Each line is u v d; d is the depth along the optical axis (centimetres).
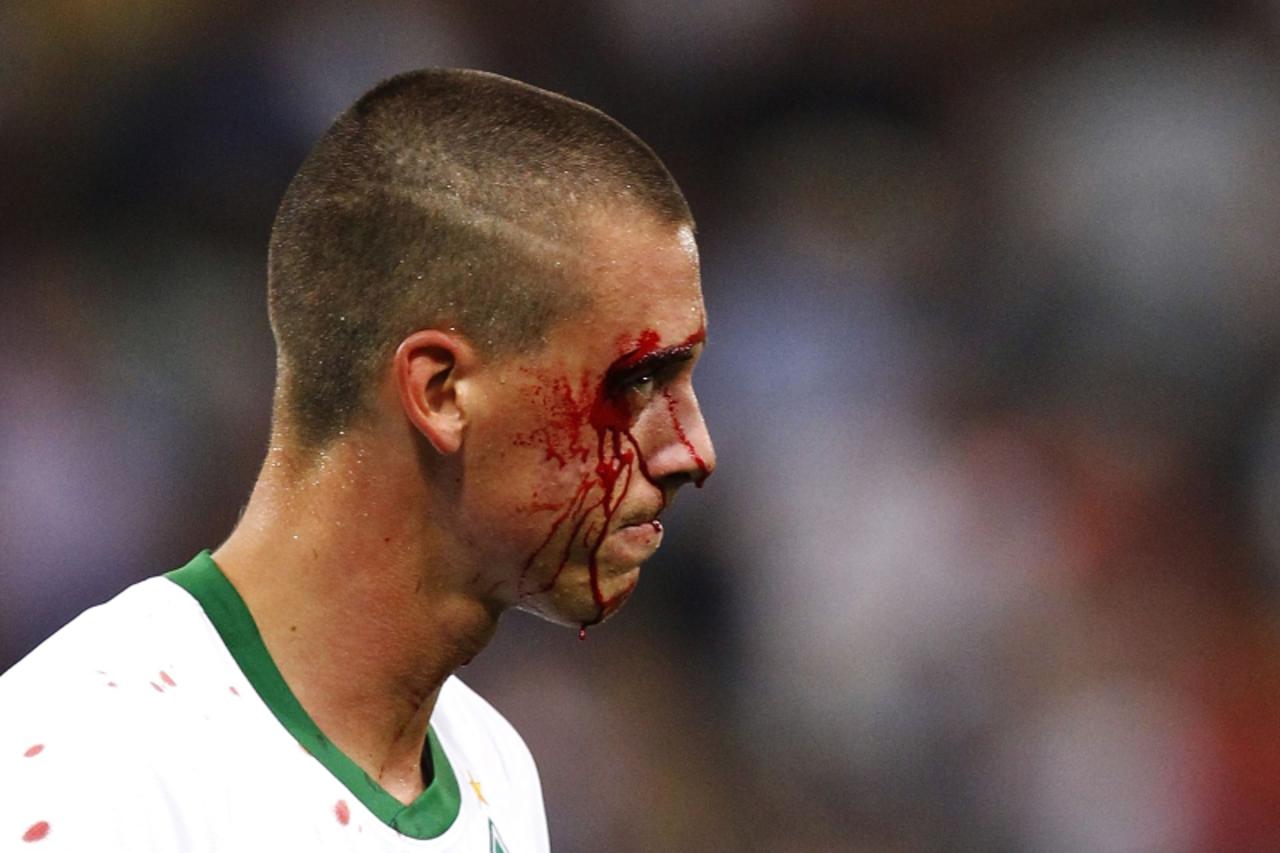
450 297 598
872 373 2575
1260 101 2831
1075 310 2689
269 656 605
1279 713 2200
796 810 2109
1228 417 2580
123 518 2116
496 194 601
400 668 625
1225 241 2703
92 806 518
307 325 613
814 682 2191
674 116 2872
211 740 566
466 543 615
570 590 625
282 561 612
